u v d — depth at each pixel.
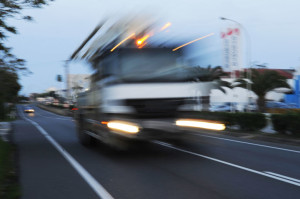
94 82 8.45
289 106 34.22
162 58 7.53
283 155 8.38
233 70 27.02
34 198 4.79
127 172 6.40
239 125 14.97
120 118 7.12
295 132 12.06
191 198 4.70
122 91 7.16
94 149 9.62
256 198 4.70
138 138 6.90
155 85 7.38
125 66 7.29
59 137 13.48
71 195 4.92
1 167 6.45
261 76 32.81
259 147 9.88
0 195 4.82
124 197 4.79
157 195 4.86
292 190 5.10
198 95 7.72
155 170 6.55
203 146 9.77
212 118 7.44
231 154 8.45
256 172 6.35
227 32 26.78
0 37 9.48
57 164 7.31
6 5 8.45
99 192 5.05
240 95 35.69
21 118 39.94
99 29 7.36
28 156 8.46
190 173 6.28
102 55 7.57
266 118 14.00
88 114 9.48
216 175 6.10
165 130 7.06
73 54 10.24
